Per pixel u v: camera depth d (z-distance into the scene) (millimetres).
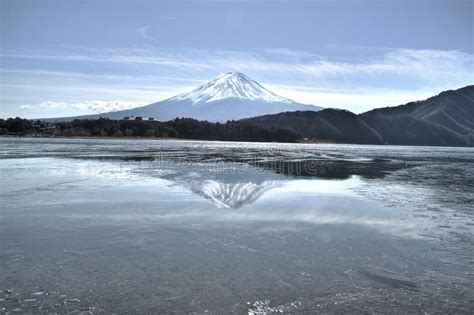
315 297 7312
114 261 9062
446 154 100938
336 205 17094
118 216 13828
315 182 26156
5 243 10414
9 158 44469
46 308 6715
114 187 21219
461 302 7238
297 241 11008
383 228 12930
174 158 49562
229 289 7574
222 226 12578
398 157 73438
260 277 8227
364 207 16812
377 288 7797
